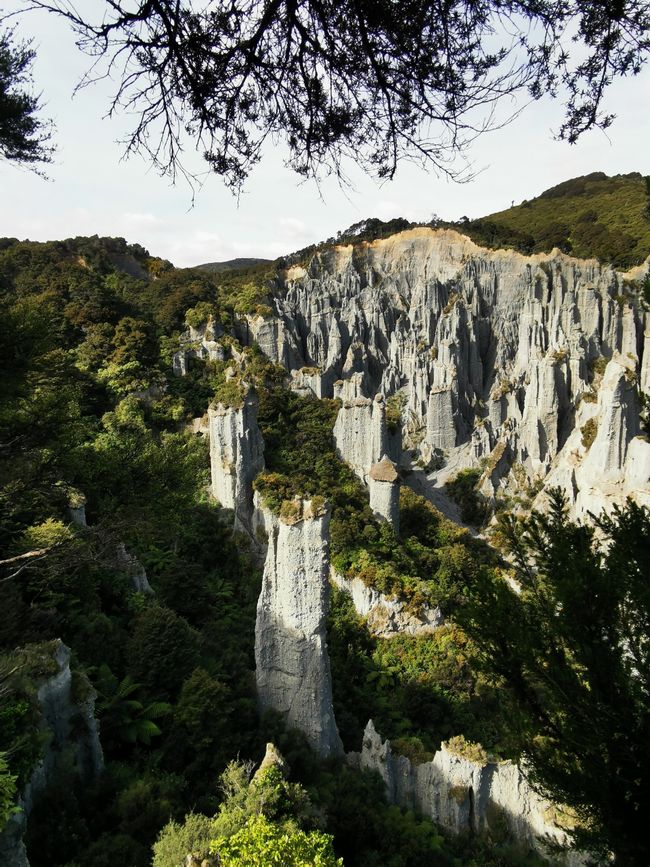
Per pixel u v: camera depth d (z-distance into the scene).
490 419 85.12
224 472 46.28
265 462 50.94
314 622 27.86
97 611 29.17
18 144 11.95
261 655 28.92
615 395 47.31
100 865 16.88
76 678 20.94
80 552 15.17
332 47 7.41
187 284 79.94
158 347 61.88
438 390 85.31
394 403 94.81
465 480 75.50
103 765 21.36
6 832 14.47
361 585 41.00
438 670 37.06
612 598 8.76
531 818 25.61
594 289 89.69
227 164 8.18
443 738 34.16
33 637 24.05
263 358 68.25
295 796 21.06
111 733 23.47
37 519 24.39
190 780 23.06
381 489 49.56
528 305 97.94
